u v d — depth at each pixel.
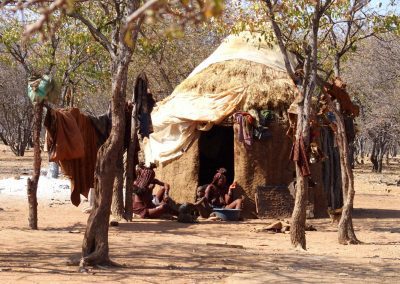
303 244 11.67
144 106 14.91
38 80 12.01
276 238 13.28
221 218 16.33
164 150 17.92
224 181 17.19
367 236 14.10
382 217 17.97
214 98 17.89
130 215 15.08
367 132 38.56
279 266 9.10
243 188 17.16
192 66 31.67
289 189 16.55
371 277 8.33
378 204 21.72
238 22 13.18
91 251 8.54
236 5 13.27
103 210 8.55
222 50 19.48
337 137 12.93
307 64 11.70
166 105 18.75
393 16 13.06
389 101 31.27
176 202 17.69
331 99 13.10
